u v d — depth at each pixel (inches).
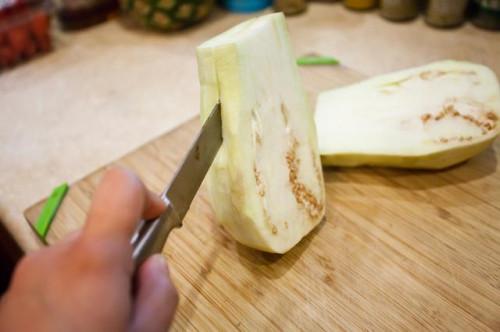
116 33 24.1
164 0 21.0
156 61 21.3
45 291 5.4
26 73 21.3
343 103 14.0
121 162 14.7
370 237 11.5
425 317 9.7
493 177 12.8
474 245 11.1
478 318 9.6
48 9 22.0
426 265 10.7
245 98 9.5
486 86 13.0
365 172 13.5
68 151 16.3
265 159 10.3
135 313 6.3
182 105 18.2
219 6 25.4
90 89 19.7
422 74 13.9
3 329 5.3
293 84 11.1
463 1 19.6
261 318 10.0
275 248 10.5
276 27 10.6
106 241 5.8
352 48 20.1
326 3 24.3
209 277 10.9
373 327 9.6
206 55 9.5
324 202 12.0
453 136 12.3
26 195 14.5
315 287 10.5
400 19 21.6
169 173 14.1
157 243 7.5
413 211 12.1
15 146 16.9
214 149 9.6
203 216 12.6
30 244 12.7
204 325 10.0
